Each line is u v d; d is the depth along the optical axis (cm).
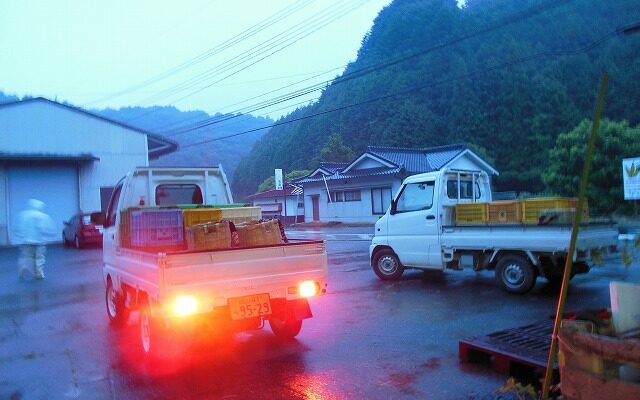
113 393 459
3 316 826
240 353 564
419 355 532
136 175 731
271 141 6656
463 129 4378
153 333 532
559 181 2491
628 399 259
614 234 893
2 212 2384
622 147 2348
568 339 287
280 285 535
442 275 1078
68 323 761
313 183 3634
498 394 420
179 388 464
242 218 646
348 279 1068
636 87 3506
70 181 2558
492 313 708
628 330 296
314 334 633
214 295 493
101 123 2634
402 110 4644
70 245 2245
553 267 843
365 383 457
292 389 449
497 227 853
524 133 4209
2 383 499
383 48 5047
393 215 1015
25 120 2467
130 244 629
